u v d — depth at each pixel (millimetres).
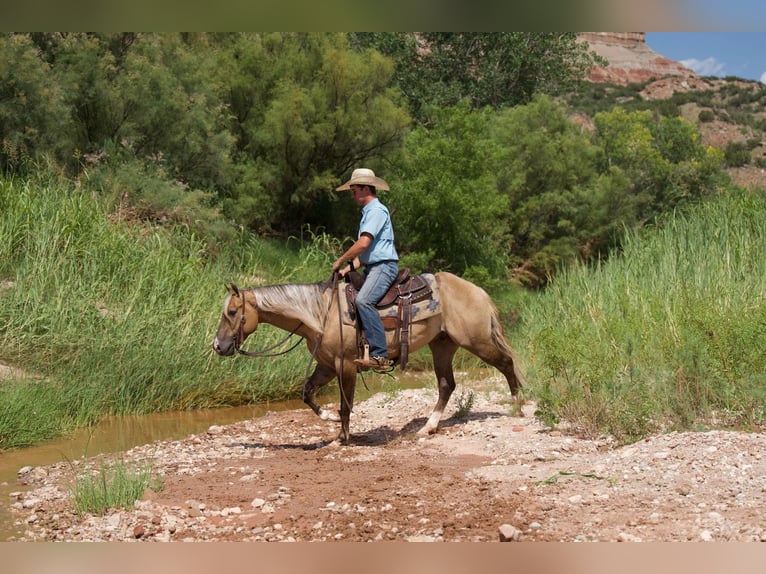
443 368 9094
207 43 24641
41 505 6535
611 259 13562
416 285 8578
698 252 12320
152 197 17781
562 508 5688
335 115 22719
